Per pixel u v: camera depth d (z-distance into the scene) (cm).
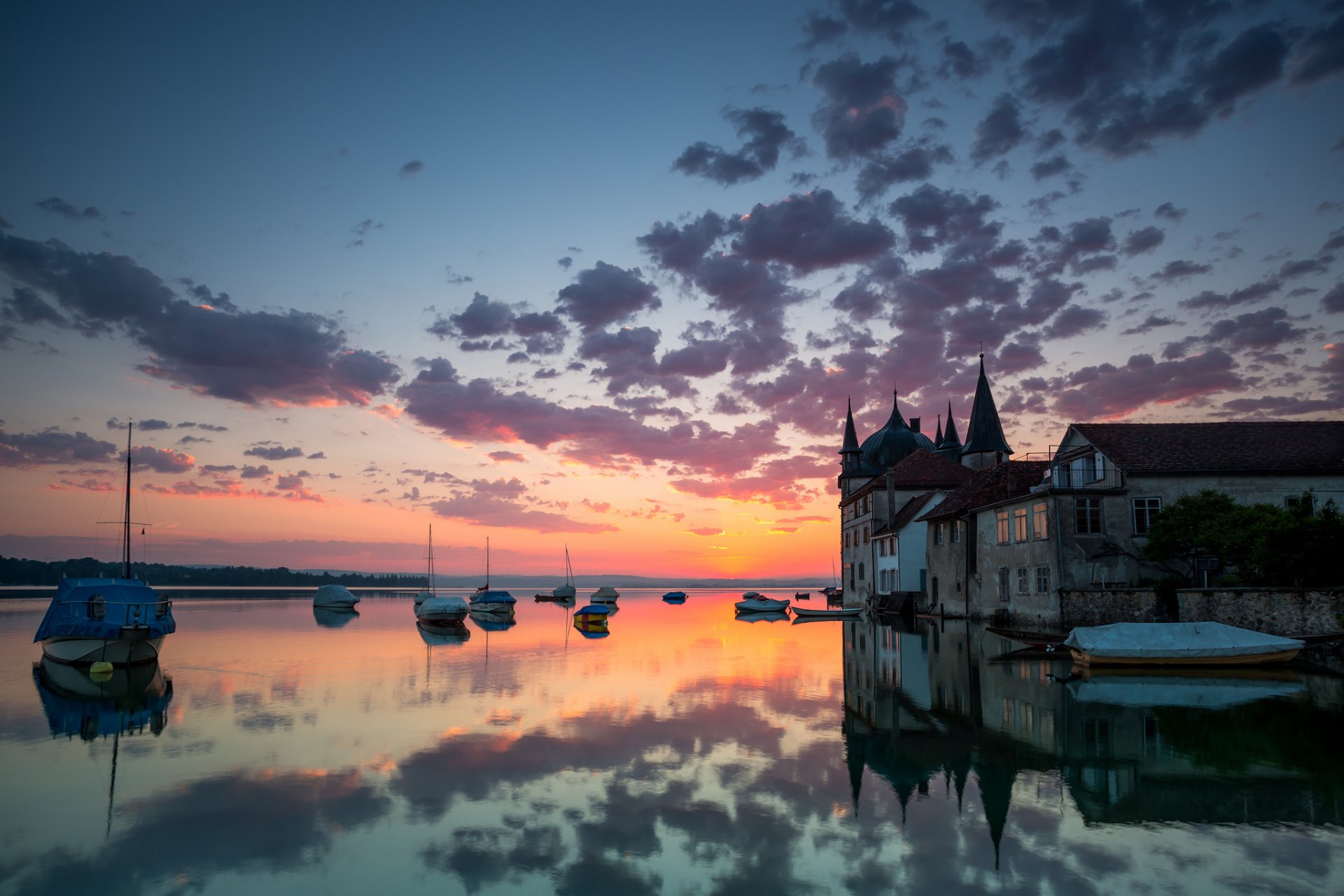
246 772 1405
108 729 1788
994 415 8156
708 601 12562
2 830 1118
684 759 1466
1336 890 891
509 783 1320
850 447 9844
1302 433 4081
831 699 2097
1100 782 1298
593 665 2906
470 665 2925
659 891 902
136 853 1029
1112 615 3441
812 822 1123
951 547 5159
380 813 1177
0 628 4981
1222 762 1407
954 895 884
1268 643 2555
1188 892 889
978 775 1342
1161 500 3784
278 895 904
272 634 4534
